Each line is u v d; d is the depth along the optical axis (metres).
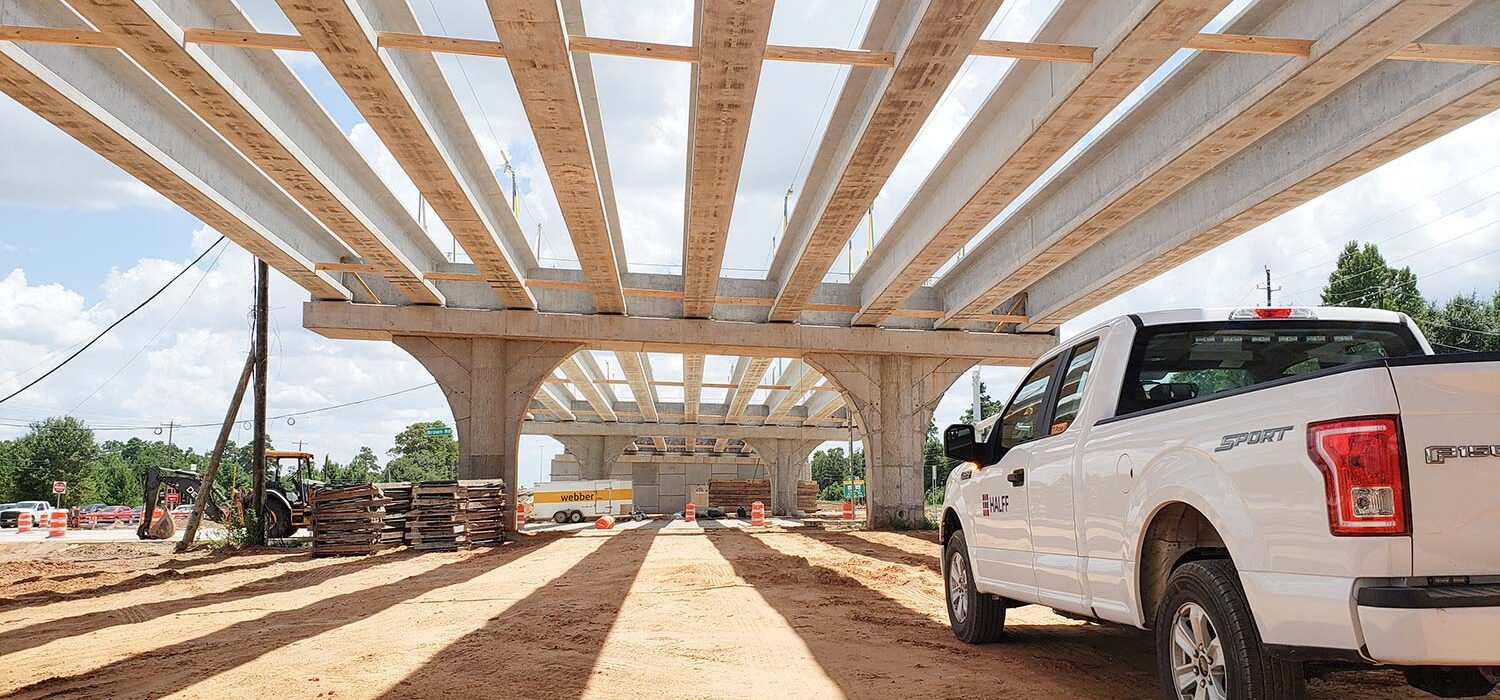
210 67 13.30
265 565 21.41
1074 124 14.73
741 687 6.59
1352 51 11.89
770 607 11.46
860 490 83.06
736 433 64.62
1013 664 7.21
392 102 14.45
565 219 20.36
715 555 21.52
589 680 6.88
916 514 33.84
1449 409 3.64
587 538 30.66
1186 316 6.03
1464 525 3.58
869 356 34.06
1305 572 3.80
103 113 14.55
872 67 14.56
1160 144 16.52
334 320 30.08
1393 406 3.62
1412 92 13.64
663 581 15.22
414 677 7.16
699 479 79.75
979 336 33.31
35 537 35.22
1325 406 3.77
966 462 8.16
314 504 24.27
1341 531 3.64
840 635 9.00
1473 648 3.46
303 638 9.54
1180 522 5.11
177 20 12.52
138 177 17.19
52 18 13.23
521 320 31.09
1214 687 4.47
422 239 26.45
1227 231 19.58
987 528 7.49
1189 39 11.92
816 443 71.31
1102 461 5.50
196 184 17.91
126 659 8.64
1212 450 4.41
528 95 13.96
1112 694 6.15
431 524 25.52
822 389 53.12
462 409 31.44
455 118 17.11
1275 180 16.94
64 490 65.62
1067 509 5.96
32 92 13.35
